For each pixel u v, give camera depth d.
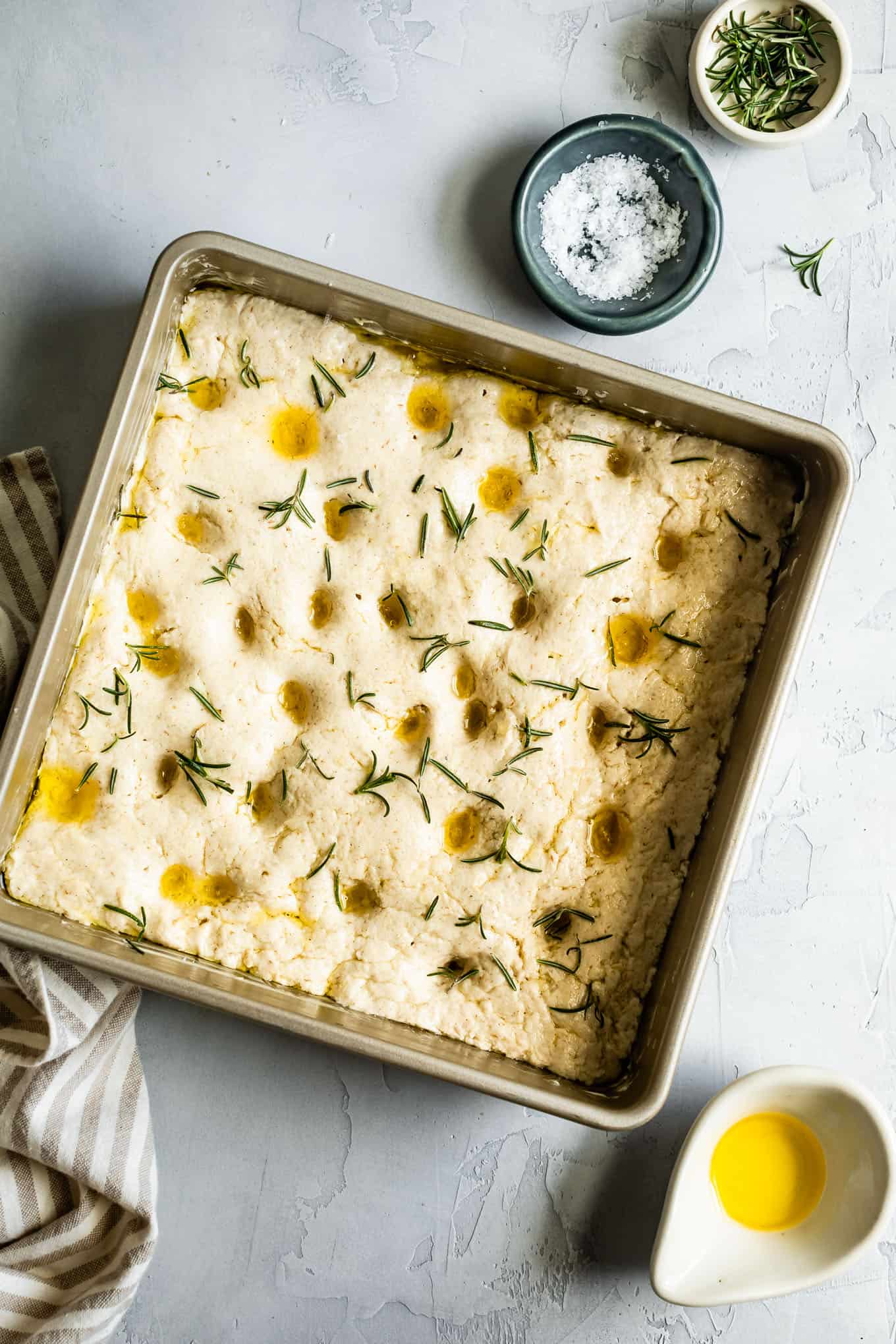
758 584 0.75
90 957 0.72
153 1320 0.80
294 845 0.74
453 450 0.75
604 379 0.73
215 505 0.75
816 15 0.79
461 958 0.75
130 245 0.81
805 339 0.81
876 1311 0.80
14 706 0.73
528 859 0.74
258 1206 0.80
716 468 0.75
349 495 0.75
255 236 0.80
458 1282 0.80
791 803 0.80
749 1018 0.80
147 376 0.74
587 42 0.81
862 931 0.80
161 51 0.80
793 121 0.80
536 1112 0.80
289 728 0.75
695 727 0.75
